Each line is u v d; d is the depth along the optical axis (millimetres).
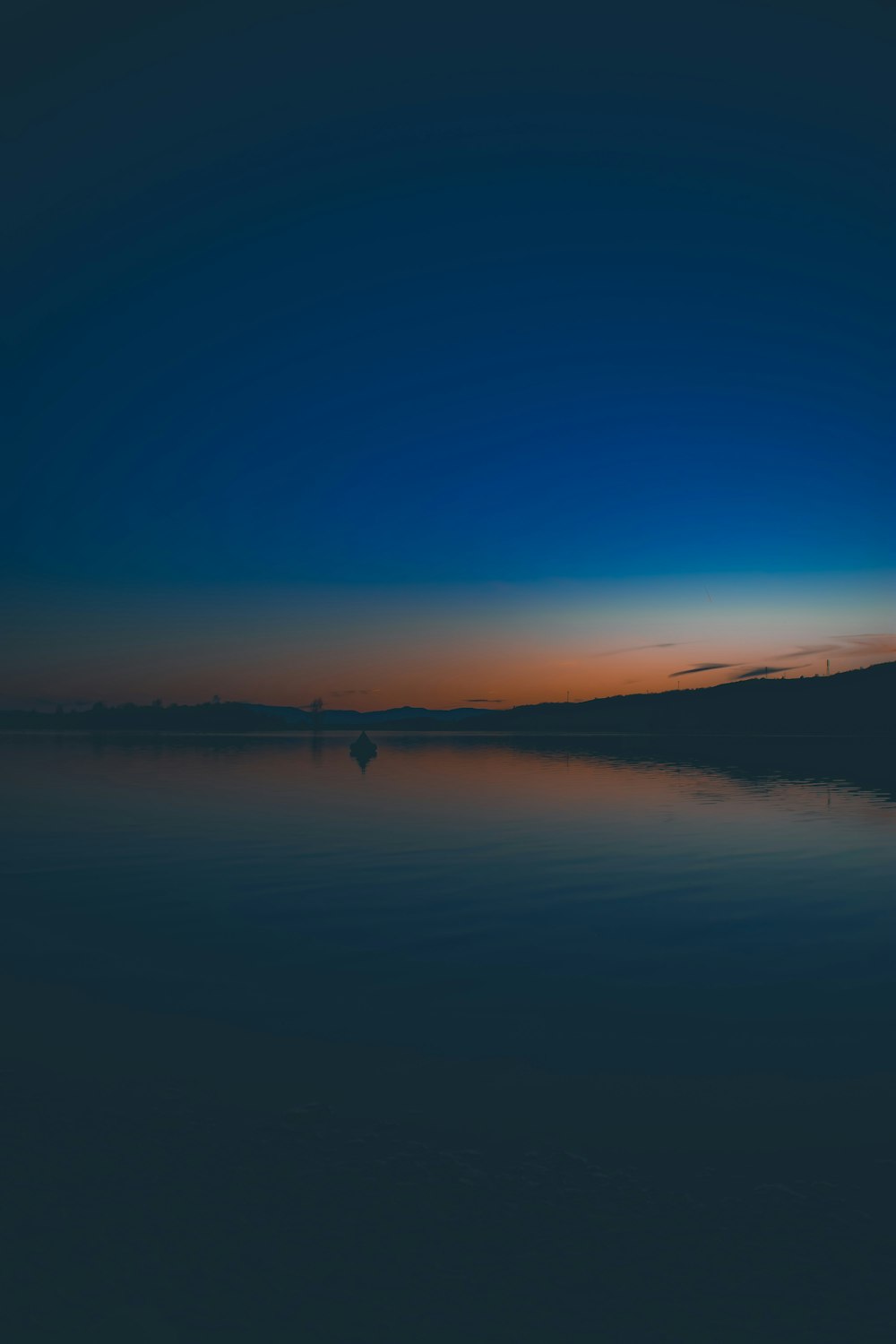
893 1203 5664
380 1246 5137
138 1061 8273
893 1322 4488
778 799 36219
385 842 23281
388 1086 7676
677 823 27656
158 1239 5191
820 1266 4949
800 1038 8883
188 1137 6586
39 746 104625
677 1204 5648
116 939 13180
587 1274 4895
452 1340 4371
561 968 11547
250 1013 9719
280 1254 5059
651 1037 8961
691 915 14703
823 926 13844
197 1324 4477
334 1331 4426
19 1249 5086
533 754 85188
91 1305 4605
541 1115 7078
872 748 102125
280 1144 6477
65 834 25094
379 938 13180
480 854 21297
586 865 19750
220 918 14516
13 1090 7520
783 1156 6371
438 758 76000
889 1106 7254
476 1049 8594
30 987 10719
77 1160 6176
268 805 33719
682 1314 4555
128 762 67688
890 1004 9969
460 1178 5973
